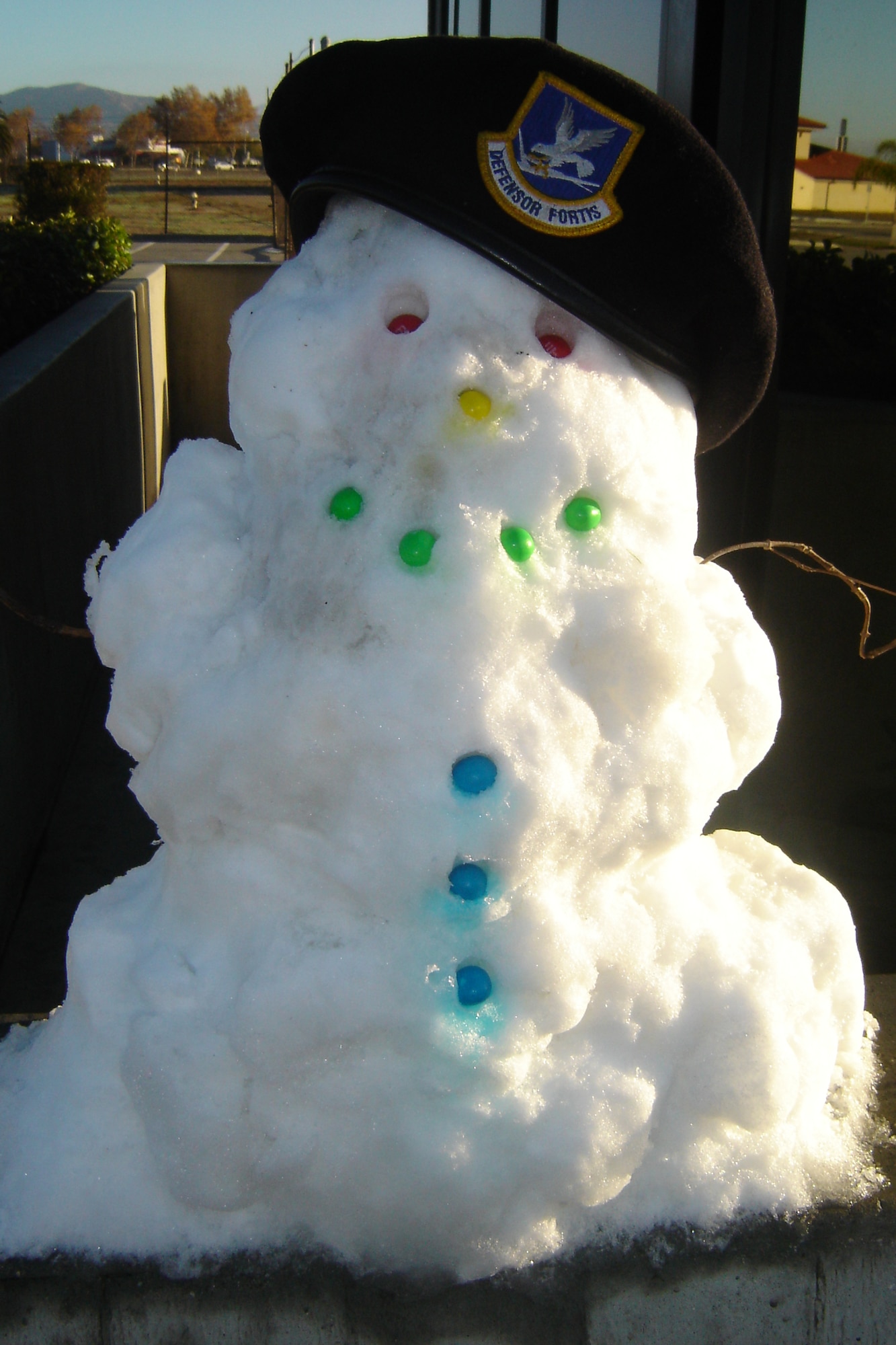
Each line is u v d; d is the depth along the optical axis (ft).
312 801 1.96
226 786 1.97
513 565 1.92
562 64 1.88
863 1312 2.20
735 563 4.61
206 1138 1.99
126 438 8.09
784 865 2.55
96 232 9.43
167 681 2.02
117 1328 2.09
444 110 1.90
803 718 5.10
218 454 2.16
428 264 1.94
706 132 4.25
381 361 1.96
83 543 6.02
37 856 4.66
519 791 1.88
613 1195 2.08
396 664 1.89
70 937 2.25
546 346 1.98
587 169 1.90
